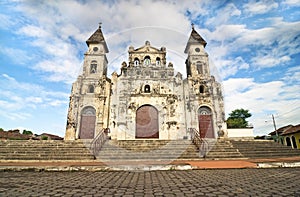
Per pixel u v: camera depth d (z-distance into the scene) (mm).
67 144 13266
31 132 33812
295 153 13328
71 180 5430
